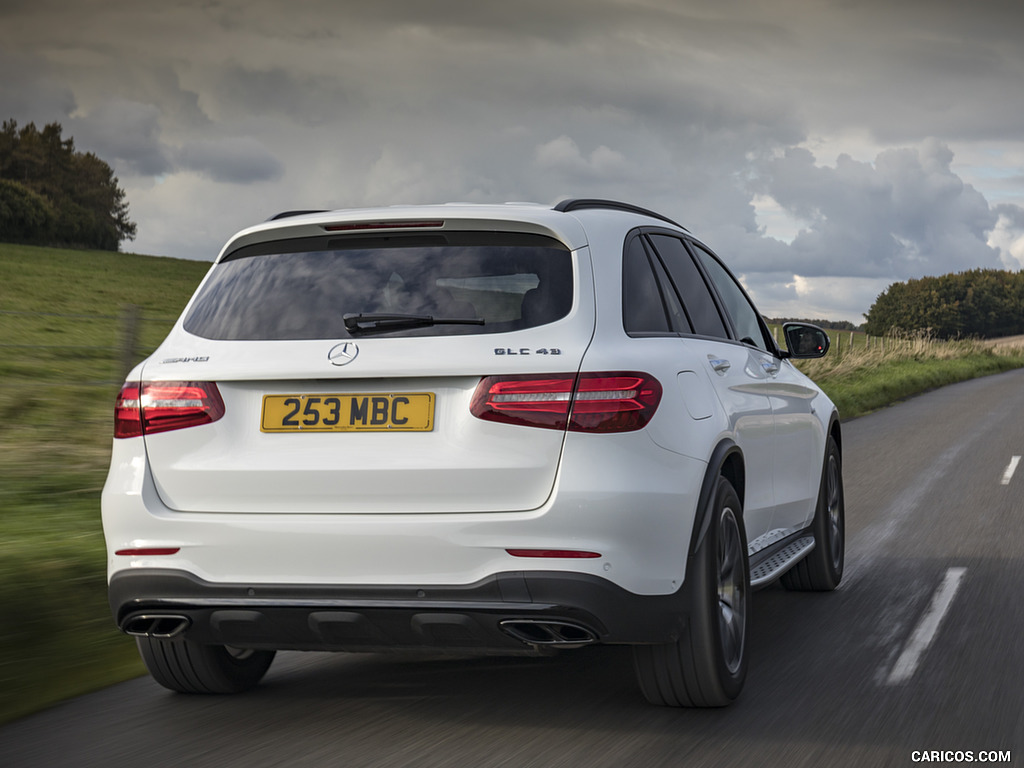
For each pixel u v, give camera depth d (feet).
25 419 34.01
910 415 64.18
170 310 138.21
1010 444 45.73
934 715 12.42
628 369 11.40
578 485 10.94
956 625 16.80
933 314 638.53
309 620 11.35
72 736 12.10
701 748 11.38
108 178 426.51
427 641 11.43
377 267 12.17
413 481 11.19
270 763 11.09
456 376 11.26
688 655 12.13
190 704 13.41
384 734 12.01
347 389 11.53
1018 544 23.95
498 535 10.97
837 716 12.43
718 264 17.20
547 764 10.94
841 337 149.18
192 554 11.62
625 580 11.05
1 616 14.70
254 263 12.74
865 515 28.27
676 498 11.59
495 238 12.18
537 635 11.15
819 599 18.95
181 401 11.93
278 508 11.54
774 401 16.49
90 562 17.08
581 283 11.87
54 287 157.69
